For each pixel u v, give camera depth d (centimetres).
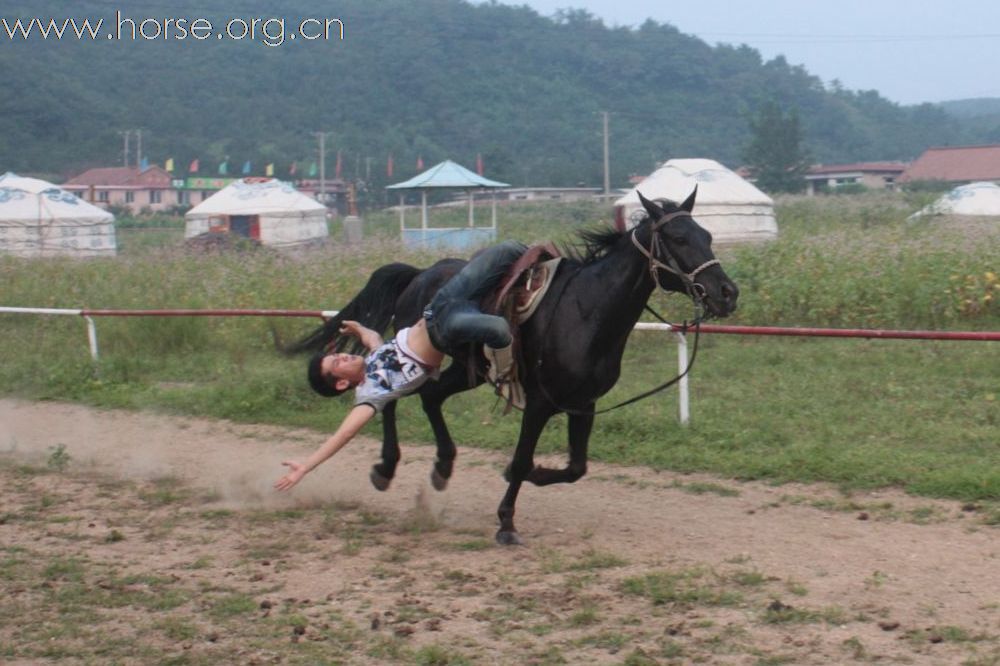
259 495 891
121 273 2027
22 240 2995
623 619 581
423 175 3422
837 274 1495
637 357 1359
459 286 722
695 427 991
